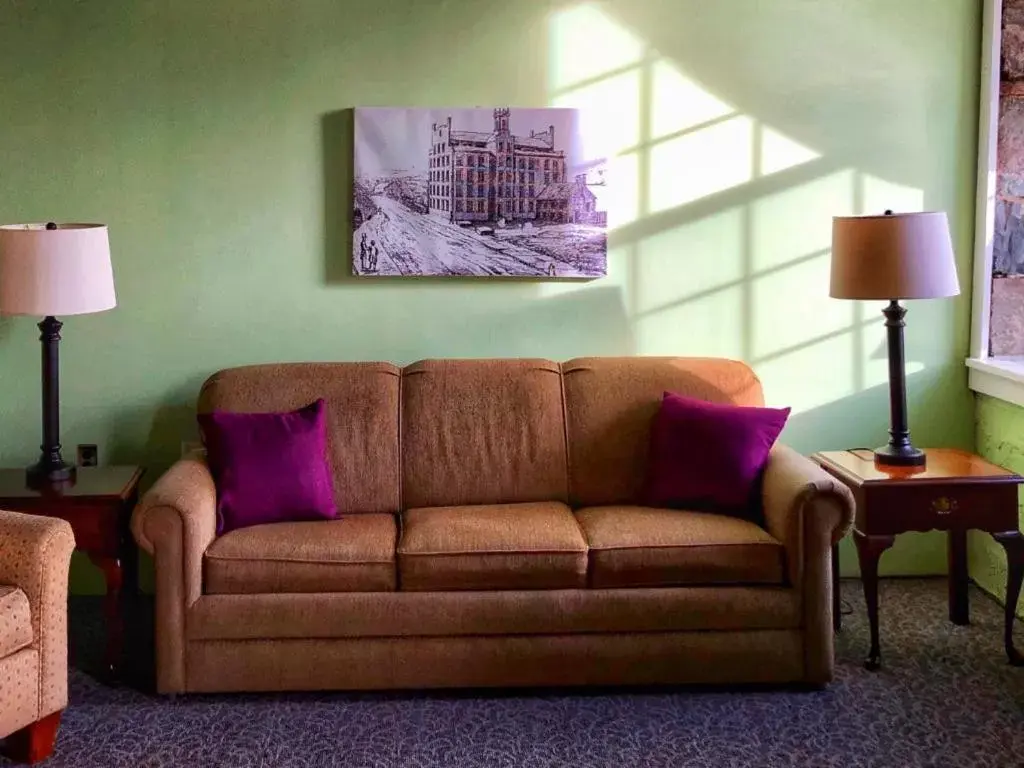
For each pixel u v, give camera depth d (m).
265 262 4.02
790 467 3.34
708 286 4.09
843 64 4.01
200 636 3.10
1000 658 3.43
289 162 3.98
